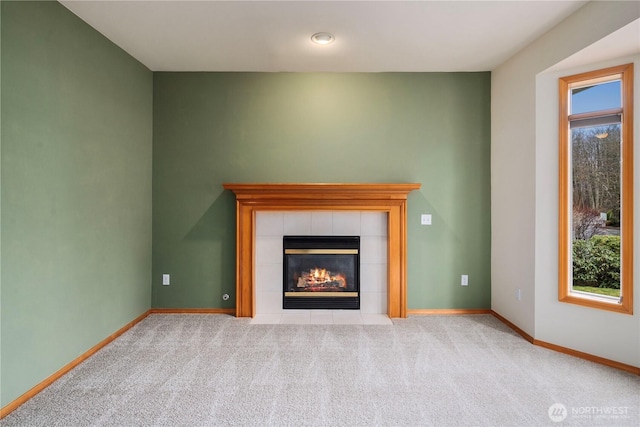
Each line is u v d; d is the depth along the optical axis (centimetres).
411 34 306
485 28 296
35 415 214
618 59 278
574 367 277
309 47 333
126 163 347
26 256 230
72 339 274
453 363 283
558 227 309
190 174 400
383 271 401
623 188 274
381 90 400
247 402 228
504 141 371
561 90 305
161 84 397
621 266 275
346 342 324
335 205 387
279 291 401
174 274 401
